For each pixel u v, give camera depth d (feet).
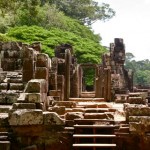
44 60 52.49
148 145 39.63
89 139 39.86
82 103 56.08
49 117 39.91
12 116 39.58
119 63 102.12
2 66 76.48
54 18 146.00
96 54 130.41
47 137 39.96
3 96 51.31
